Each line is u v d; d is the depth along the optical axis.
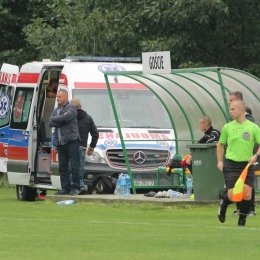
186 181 58.00
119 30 82.38
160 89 61.59
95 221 44.72
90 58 66.44
